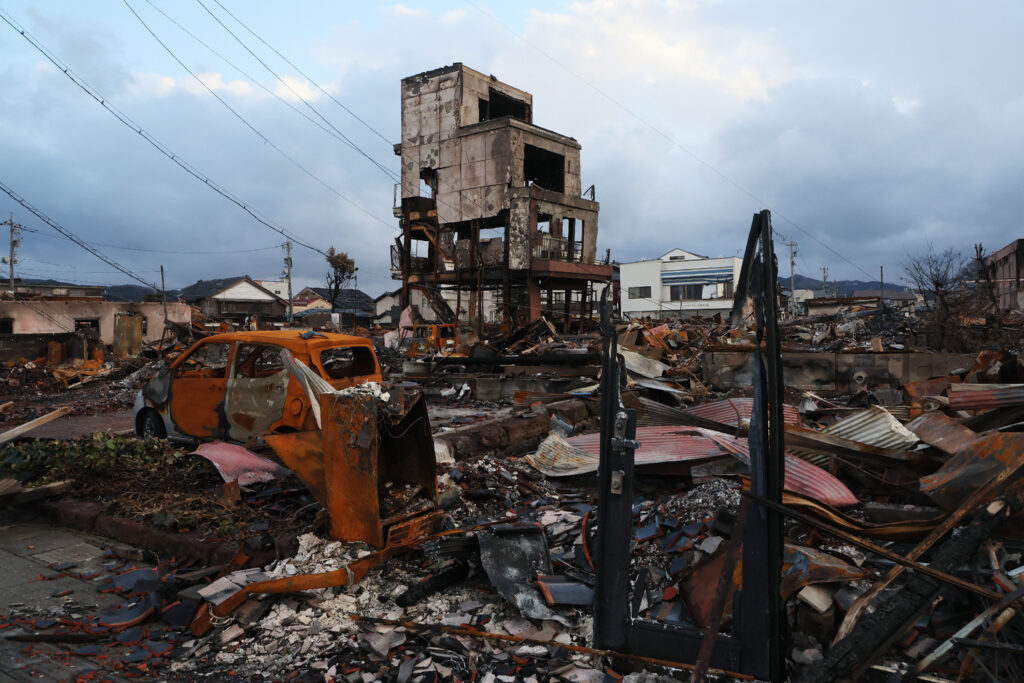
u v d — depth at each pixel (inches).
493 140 1254.9
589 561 155.9
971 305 971.3
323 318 2650.1
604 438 115.0
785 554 128.0
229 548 176.7
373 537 173.0
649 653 113.9
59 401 639.8
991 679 100.0
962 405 226.7
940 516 143.6
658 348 640.4
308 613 149.9
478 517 215.8
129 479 242.4
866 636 106.3
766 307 98.8
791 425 217.0
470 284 1381.6
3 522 220.5
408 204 1359.5
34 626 144.2
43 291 2343.8
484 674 121.8
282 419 260.8
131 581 167.9
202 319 1567.4
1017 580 113.2
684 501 177.5
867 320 1563.7
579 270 1312.7
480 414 446.6
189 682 123.3
